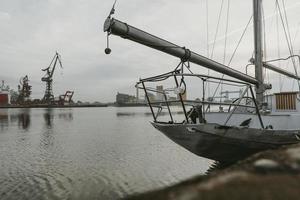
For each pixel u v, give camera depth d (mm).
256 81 9805
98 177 10766
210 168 11398
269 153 2678
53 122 48156
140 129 34031
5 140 23453
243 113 9680
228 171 2244
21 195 8711
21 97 162750
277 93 10367
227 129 7082
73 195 8680
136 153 16234
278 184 1829
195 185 1993
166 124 7660
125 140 22828
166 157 14758
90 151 17219
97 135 27078
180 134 7531
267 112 9375
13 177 10938
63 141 22484
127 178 10570
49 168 12500
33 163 13664
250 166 2266
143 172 11469
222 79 7336
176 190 1992
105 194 8734
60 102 160125
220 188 1843
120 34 6340
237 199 1657
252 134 7227
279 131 7309
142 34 6523
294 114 9039
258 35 10461
